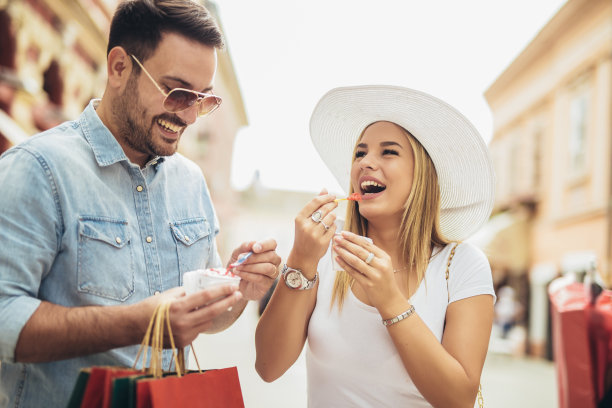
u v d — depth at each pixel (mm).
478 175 2064
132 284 1845
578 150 13859
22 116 8227
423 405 1866
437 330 1899
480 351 1828
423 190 2051
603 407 2918
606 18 12391
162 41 1779
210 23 1860
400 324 1736
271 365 1967
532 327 15148
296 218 1852
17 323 1496
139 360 1895
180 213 2076
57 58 9602
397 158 2045
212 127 26094
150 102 1813
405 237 2041
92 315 1524
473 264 1963
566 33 14383
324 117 2332
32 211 1655
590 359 2941
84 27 10273
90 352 1542
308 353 2029
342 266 1784
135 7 1803
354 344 1904
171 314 1479
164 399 1408
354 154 2174
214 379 1564
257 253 1842
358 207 2217
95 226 1778
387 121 2127
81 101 11062
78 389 1448
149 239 1928
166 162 2090
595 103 12984
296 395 6445
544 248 15797
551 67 15453
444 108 1954
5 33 8008
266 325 1958
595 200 12742
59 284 1741
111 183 1867
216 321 2109
